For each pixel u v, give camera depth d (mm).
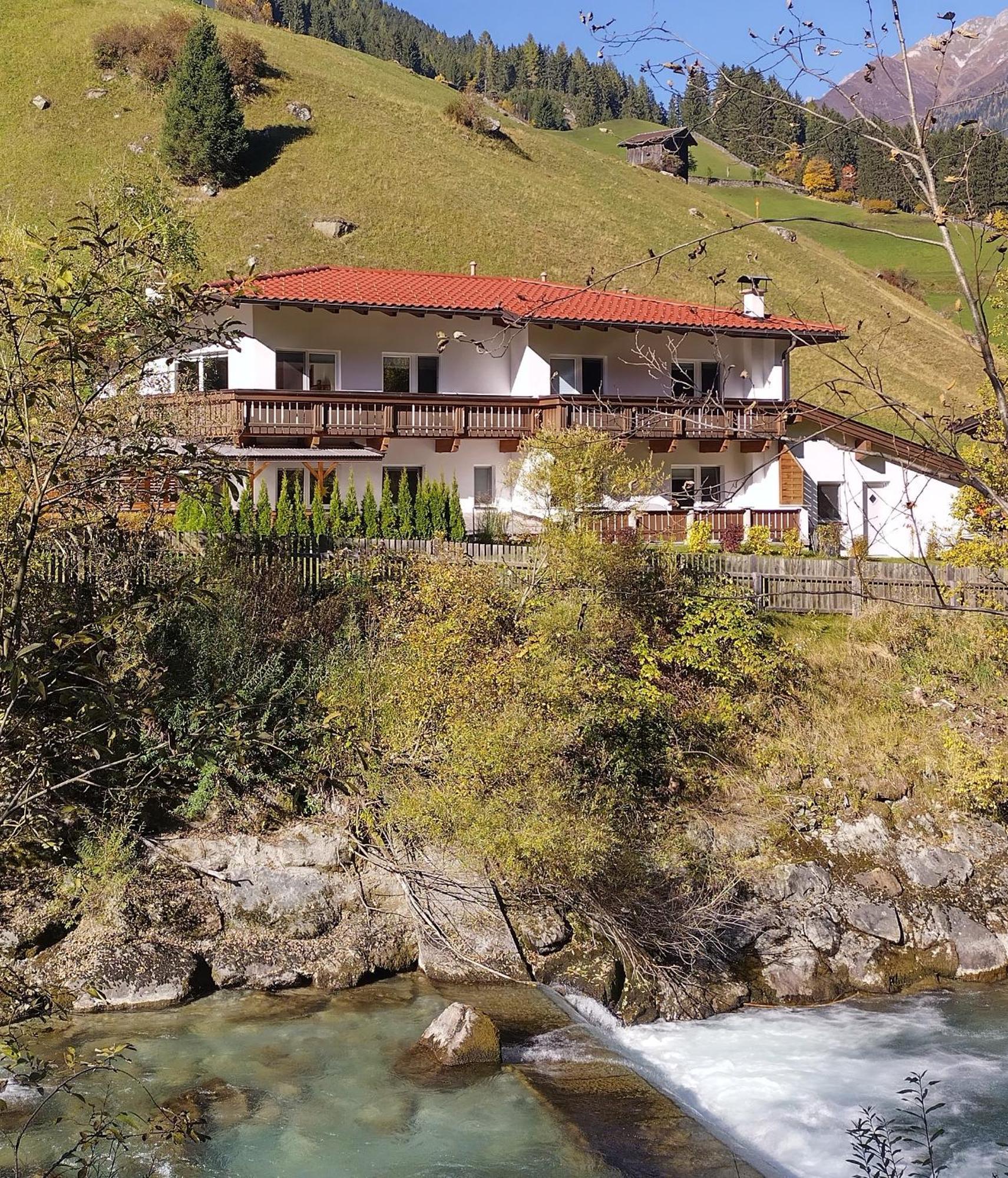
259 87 83500
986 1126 11133
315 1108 10477
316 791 15773
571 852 14109
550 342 34375
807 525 34656
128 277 6793
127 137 74812
